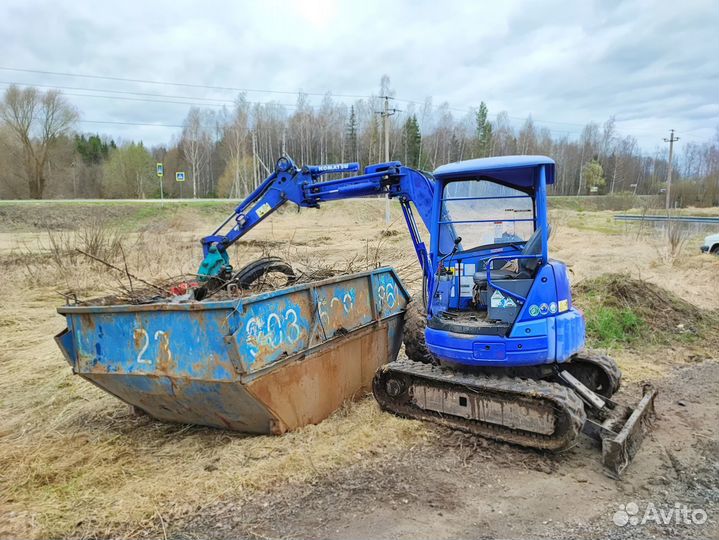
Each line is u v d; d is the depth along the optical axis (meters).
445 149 69.06
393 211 38.75
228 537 3.38
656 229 23.20
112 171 65.69
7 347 7.91
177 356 4.27
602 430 4.38
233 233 7.22
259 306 4.27
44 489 3.94
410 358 6.11
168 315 4.28
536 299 4.52
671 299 9.72
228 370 4.09
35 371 6.79
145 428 5.00
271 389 4.37
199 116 72.94
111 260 13.29
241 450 4.40
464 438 4.67
